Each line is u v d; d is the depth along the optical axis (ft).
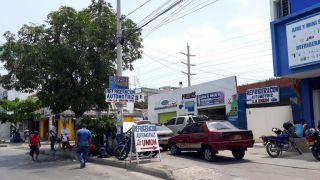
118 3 70.33
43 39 76.84
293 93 74.33
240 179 38.45
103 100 79.66
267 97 80.23
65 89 75.77
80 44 74.43
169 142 62.85
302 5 62.64
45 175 49.62
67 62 73.20
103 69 76.74
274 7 78.38
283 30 60.08
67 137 81.25
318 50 54.08
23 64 75.31
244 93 88.43
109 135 67.67
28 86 77.87
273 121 80.53
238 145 51.08
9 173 52.85
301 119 62.44
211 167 46.96
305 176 38.24
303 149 56.49
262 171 42.50
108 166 56.75
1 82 80.28
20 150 99.45
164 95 122.72
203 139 53.26
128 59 84.58
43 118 156.35
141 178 44.52
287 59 59.36
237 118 89.10
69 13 74.08
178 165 49.26
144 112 157.99
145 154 58.75
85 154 56.90
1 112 142.82
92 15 81.76
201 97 102.78
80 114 80.07
